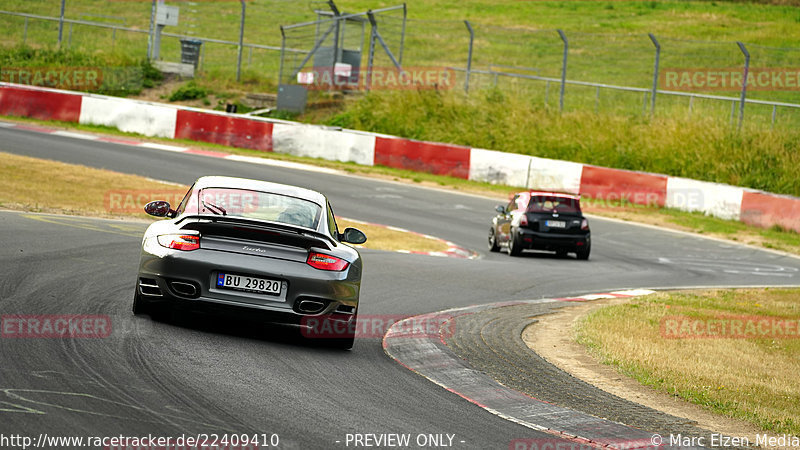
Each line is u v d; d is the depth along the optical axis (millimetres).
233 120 114250
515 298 45406
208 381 21219
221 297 25391
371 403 21516
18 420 16469
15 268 33656
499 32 199875
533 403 23859
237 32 195750
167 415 18141
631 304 45219
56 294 29859
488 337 33625
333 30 136000
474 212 87438
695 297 50344
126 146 101500
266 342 26906
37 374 19750
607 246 76125
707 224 91938
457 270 53469
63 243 41844
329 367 24859
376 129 125562
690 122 115938
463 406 22641
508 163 107125
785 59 172125
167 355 23219
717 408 25453
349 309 26812
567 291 50156
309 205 28469
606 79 163375
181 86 142500
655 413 24172
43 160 80750
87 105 117125
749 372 31562
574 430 21484
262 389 21234
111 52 150375
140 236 49094
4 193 59000
